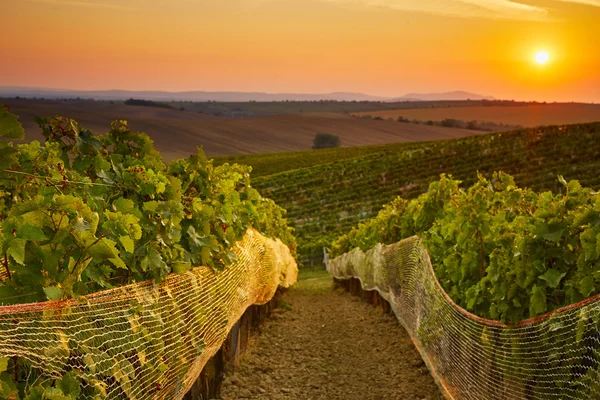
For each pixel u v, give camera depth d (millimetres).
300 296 20297
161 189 5242
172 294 4695
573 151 53375
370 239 15867
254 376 8023
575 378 4023
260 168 92188
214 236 5906
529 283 4742
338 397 7309
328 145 167125
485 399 5293
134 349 3705
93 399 3012
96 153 5648
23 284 3117
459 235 6762
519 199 6262
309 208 56562
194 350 5117
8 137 3641
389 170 62406
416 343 8328
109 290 3572
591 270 4258
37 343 2744
